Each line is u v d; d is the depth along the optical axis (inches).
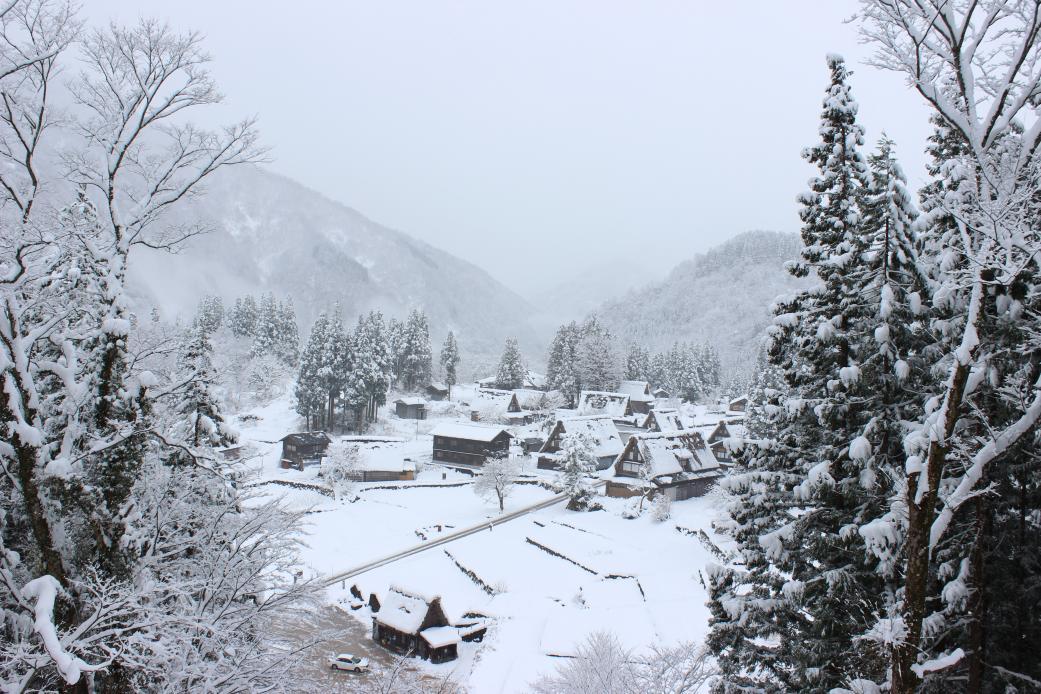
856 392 578.2
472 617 1620.3
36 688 423.5
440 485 2974.9
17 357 448.8
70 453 482.0
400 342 5167.3
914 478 398.9
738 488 683.4
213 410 978.7
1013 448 450.6
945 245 523.8
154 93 544.1
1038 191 402.9
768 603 636.7
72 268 526.6
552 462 3253.0
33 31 458.9
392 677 681.0
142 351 613.0
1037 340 417.1
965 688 465.7
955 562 481.1
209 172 569.3
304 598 604.4
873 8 395.2
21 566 513.7
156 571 587.2
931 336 570.6
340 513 2518.5
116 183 549.3
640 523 2369.6
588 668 729.0
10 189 468.1
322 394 3759.8
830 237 627.8
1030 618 476.7
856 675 551.8
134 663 391.9
